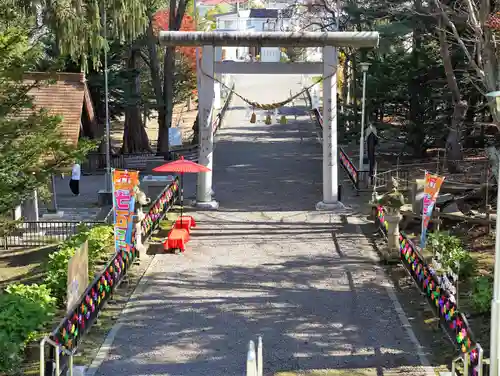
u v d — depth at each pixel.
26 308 14.74
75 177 32.41
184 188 33.28
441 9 26.53
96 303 16.50
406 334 16.17
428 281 17.11
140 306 18.03
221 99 60.97
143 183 31.59
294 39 28.11
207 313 17.55
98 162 39.94
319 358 14.87
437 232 21.66
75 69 39.31
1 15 19.25
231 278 20.34
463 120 36.66
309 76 75.94
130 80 43.19
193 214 28.02
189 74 54.12
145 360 14.77
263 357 14.91
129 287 19.50
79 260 15.00
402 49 41.78
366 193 31.64
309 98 62.72
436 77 38.06
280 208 29.02
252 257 22.41
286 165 38.50
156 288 19.44
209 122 28.88
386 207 22.03
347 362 14.66
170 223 26.56
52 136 18.52
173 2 41.16
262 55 75.69
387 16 35.78
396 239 21.50
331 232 25.34
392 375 14.03
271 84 74.56
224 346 15.54
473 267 19.33
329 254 22.66
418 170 35.44
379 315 17.41
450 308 14.97
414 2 34.28
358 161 38.84
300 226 26.17
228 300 18.50
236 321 17.02
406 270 20.31
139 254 21.89
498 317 11.30
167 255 22.62
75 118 28.77
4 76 18.02
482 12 24.16
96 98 41.75
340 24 48.38
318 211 28.45
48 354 13.08
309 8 59.56
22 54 18.86
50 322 16.47
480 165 34.66
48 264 18.84
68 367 13.52
